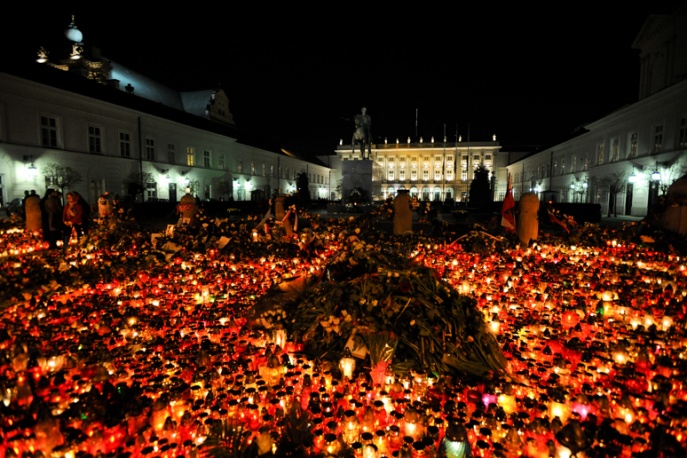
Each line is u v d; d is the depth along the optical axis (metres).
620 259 10.32
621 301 5.99
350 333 4.32
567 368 4.07
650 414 3.31
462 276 8.22
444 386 3.76
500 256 10.31
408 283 4.48
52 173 26.62
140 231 13.76
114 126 33.44
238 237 11.86
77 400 3.44
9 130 24.97
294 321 4.86
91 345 4.77
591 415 3.21
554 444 2.77
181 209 14.42
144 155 36.84
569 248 11.45
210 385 3.90
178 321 5.55
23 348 3.93
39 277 7.39
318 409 3.28
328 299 4.78
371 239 12.09
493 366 4.20
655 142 30.59
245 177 55.09
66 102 28.88
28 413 3.11
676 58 30.72
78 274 7.77
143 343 4.84
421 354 4.07
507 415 3.33
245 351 4.47
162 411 3.22
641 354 4.05
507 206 12.68
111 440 2.98
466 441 2.73
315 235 11.73
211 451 2.84
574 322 5.36
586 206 25.38
